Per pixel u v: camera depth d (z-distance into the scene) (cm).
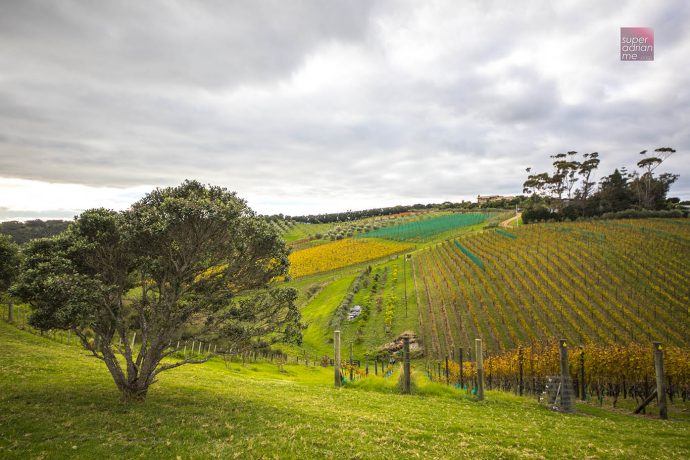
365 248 14262
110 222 1803
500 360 4094
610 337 5000
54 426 1364
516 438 1592
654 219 10569
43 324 1659
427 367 5347
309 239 18462
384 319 7481
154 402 1773
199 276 2045
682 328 4906
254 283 2031
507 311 6319
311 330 8044
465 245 10812
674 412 2762
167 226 1639
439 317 6838
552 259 7831
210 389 2212
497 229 11981
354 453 1274
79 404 1639
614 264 7056
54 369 2269
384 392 2817
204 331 1948
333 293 9950
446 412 2089
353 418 1752
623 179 16212
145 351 1812
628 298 5828
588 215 13088
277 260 2058
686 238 8000
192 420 1534
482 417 2030
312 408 1917
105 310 1800
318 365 6053
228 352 1920
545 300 6356
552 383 2564
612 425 2002
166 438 1322
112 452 1184
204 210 1703
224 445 1276
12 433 1279
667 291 5816
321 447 1318
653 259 7000
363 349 6619
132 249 1766
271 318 2070
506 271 7838
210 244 1831
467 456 1320
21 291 1673
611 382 3394
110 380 2145
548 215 13588
